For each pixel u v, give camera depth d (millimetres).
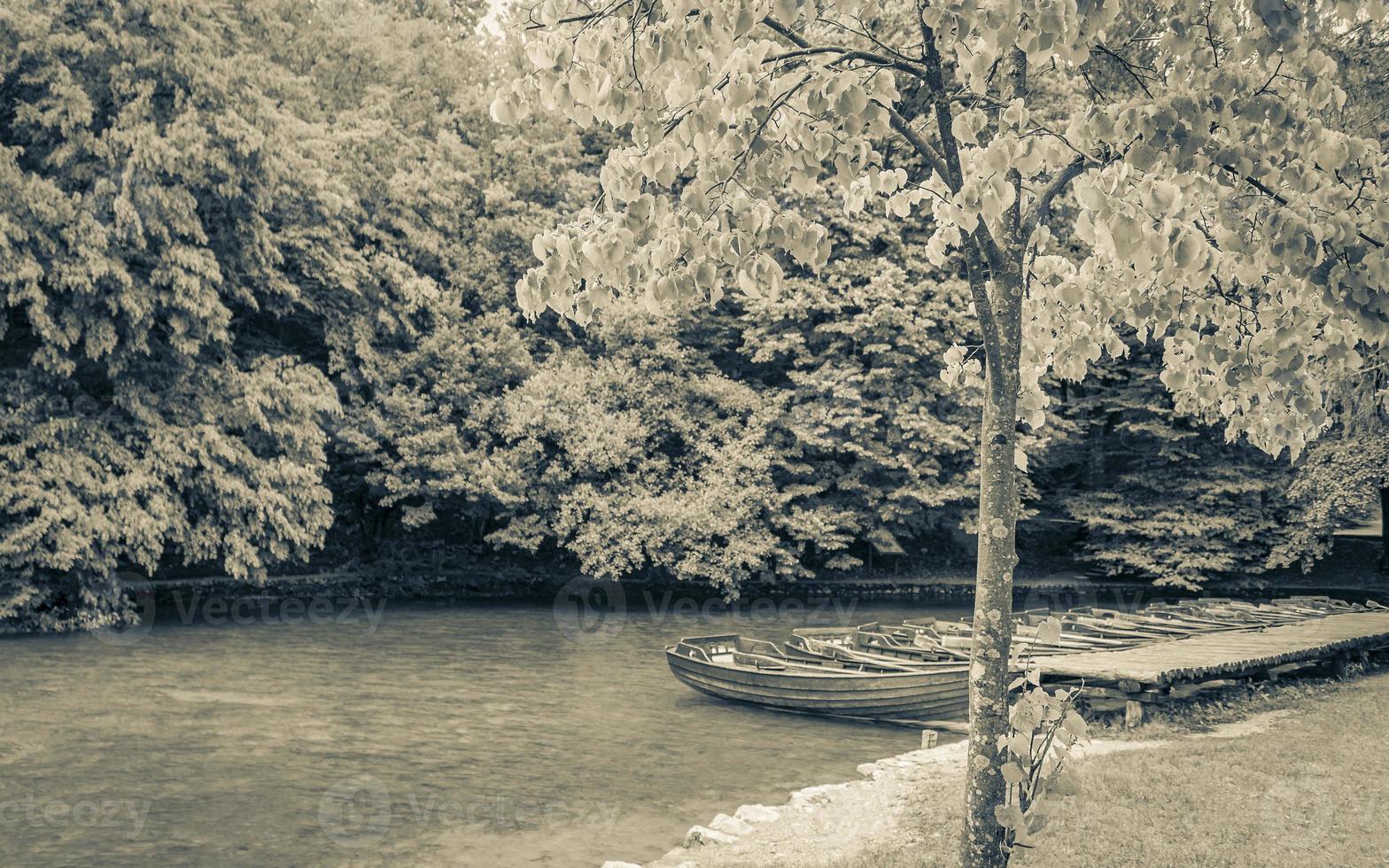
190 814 10438
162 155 21766
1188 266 4117
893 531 33375
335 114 30812
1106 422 35969
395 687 17281
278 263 26625
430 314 30938
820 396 31234
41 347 22078
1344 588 31984
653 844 9508
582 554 29234
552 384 29656
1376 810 8281
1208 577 33344
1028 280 6949
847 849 8289
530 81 4609
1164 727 12711
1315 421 5621
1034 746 5590
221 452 23203
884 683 14469
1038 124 4727
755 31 5074
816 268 4719
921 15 4742
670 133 4613
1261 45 4090
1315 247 4121
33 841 9594
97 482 21828
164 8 22281
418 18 37469
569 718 15016
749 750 13133
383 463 30047
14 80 22359
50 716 14797
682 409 31438
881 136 4766
